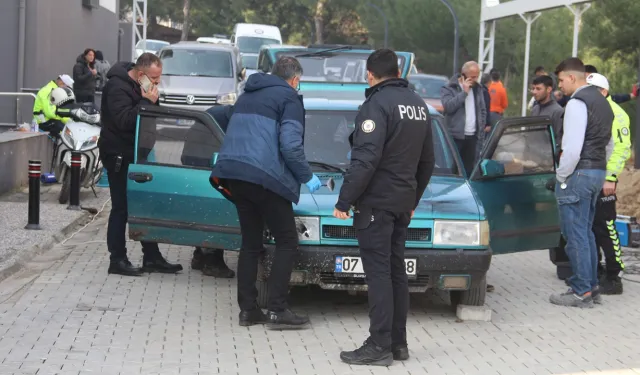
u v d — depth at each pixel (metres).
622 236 11.14
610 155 8.47
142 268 8.93
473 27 39.84
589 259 8.17
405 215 6.21
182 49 23.86
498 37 38.00
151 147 8.32
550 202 8.45
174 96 22.45
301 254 7.07
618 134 8.45
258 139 6.80
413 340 6.93
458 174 8.22
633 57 24.05
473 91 11.96
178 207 8.16
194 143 8.21
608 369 6.29
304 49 13.96
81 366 6.00
